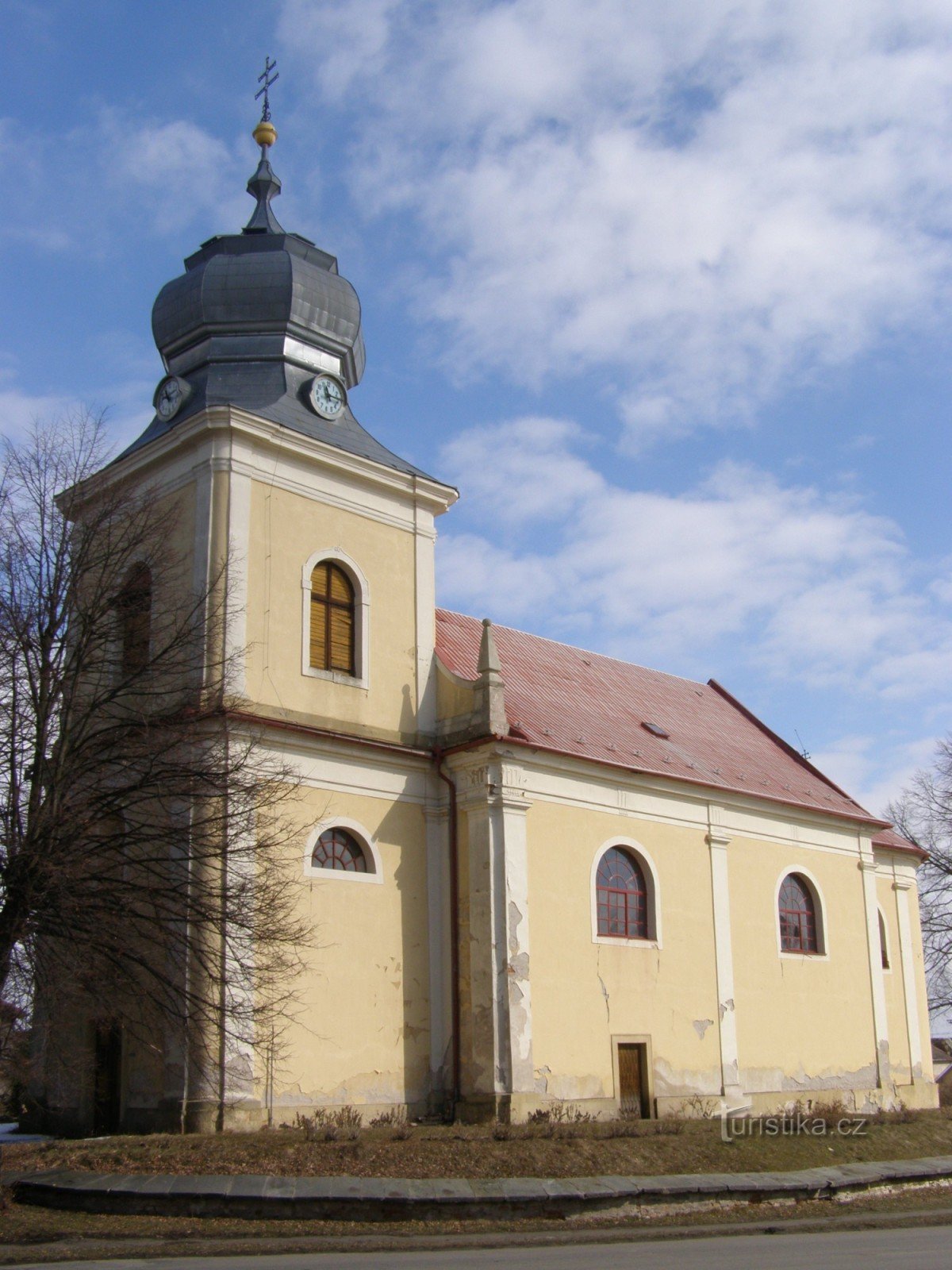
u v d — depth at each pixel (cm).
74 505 2048
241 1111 2041
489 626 2558
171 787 1920
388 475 2602
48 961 1766
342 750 2373
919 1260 1341
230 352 2611
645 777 2808
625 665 3588
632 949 2683
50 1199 1636
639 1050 2647
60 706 1897
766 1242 1573
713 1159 2127
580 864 2608
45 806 1780
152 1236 1499
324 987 2236
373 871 2375
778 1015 3038
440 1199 1686
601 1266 1266
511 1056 2328
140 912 1922
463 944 2423
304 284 2645
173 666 2009
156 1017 2006
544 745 2556
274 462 2427
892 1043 3497
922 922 4847
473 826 2461
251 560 2339
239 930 2017
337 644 2473
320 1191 1653
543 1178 1850
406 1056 2345
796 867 3241
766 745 3681
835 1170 2192
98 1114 2242
